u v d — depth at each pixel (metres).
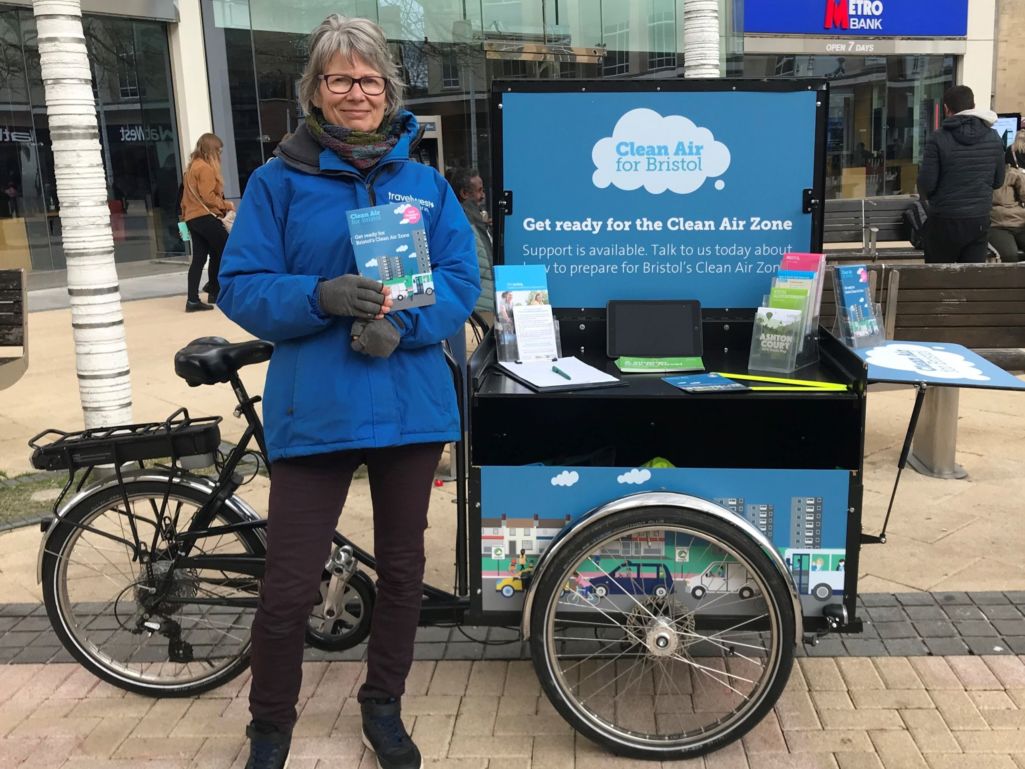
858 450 2.18
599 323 2.77
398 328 1.98
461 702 2.55
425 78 12.51
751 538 2.15
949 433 4.14
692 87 2.63
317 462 2.08
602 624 2.31
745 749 2.31
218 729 2.47
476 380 2.28
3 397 5.89
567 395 2.27
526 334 2.58
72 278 4.15
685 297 2.76
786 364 2.48
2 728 2.49
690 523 2.16
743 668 2.67
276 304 1.94
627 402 2.71
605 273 2.75
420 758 2.26
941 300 4.19
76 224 4.09
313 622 2.67
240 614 2.71
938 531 3.60
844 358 2.37
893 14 16.05
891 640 2.80
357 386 2.01
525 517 2.28
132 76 11.62
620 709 2.47
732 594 2.27
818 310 2.62
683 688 2.57
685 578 2.27
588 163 2.69
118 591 3.01
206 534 2.52
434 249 2.15
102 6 10.79
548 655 2.24
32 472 4.51
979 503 3.88
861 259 8.46
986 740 2.33
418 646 2.85
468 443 2.26
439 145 12.26
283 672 2.16
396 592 2.22
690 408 2.69
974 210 6.27
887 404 5.34
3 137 10.66
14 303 4.64
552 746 2.35
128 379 4.33
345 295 1.90
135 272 12.17
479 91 12.94
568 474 2.25
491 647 2.83
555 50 13.25
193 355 2.44
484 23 12.77
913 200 9.35
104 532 2.58
